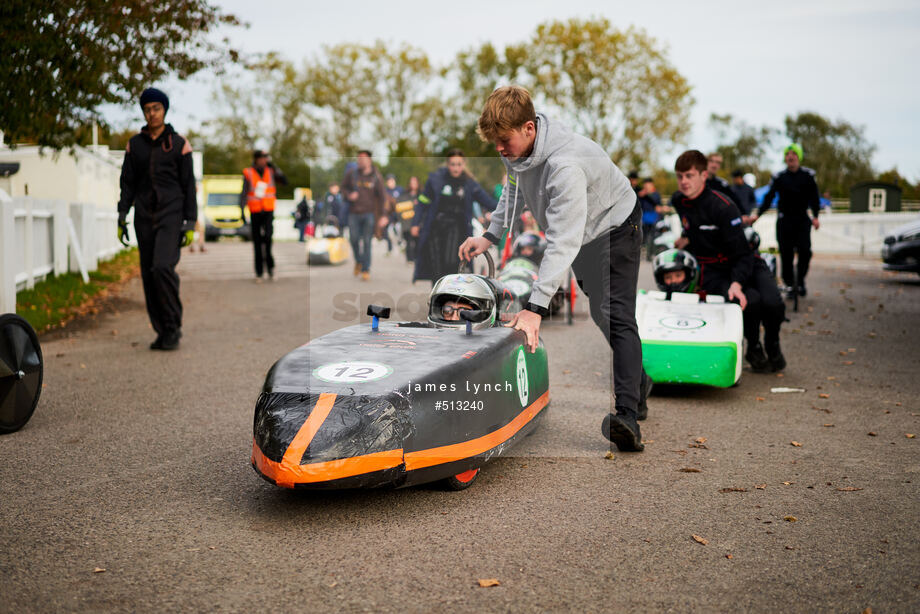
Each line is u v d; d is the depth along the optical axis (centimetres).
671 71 4531
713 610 245
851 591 257
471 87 4841
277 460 299
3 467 386
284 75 4962
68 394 543
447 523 314
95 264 1285
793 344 771
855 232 2909
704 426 472
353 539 299
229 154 5331
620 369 405
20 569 273
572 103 4719
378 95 4947
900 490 356
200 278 1386
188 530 308
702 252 612
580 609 245
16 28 793
